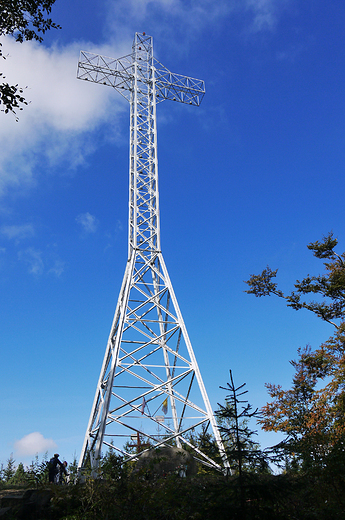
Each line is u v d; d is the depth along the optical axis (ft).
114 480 35.04
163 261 92.73
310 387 66.18
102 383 79.71
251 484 27.81
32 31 37.76
